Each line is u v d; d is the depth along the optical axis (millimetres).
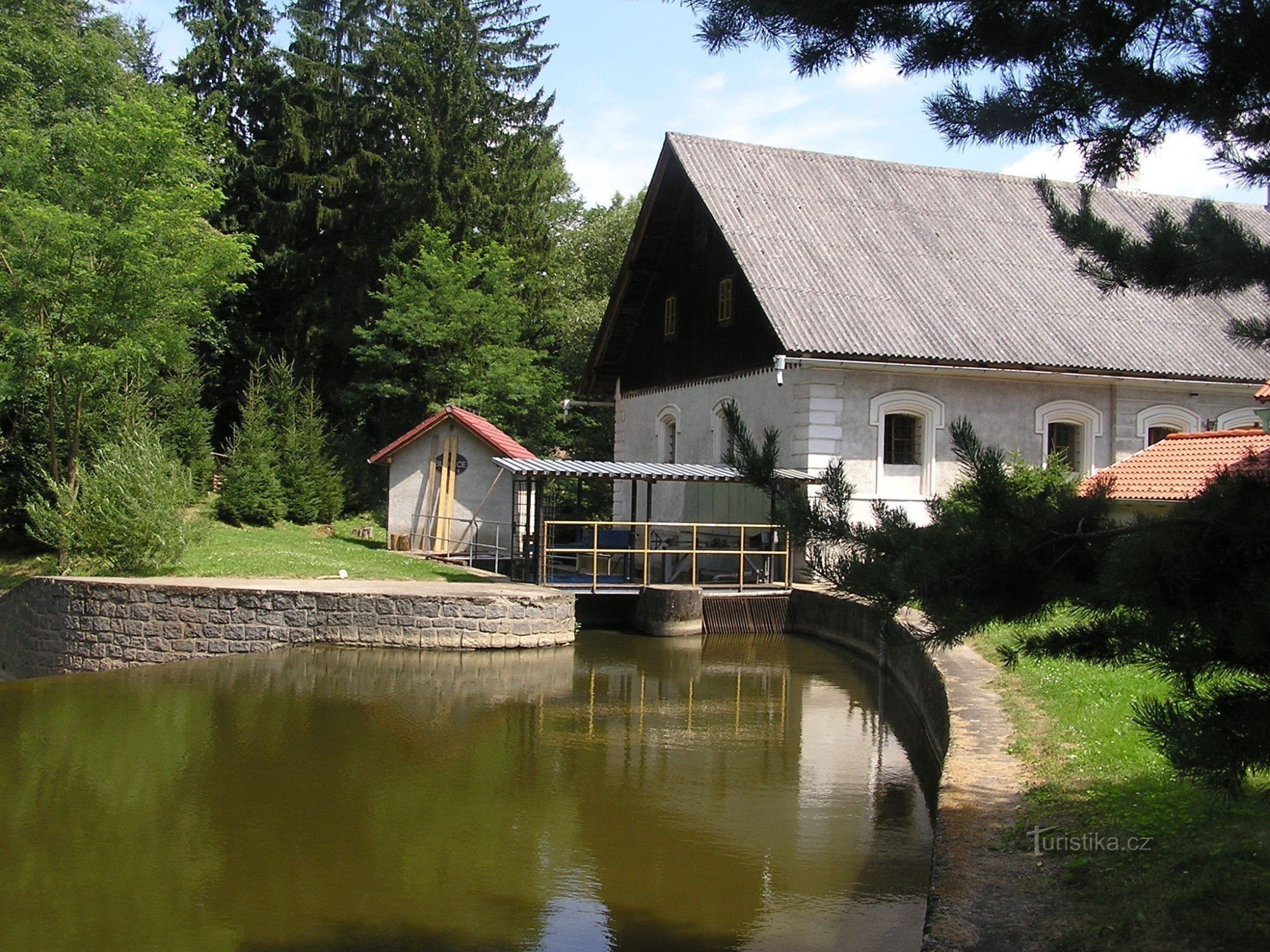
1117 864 6164
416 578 21906
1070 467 24016
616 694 15055
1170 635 4625
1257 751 4203
